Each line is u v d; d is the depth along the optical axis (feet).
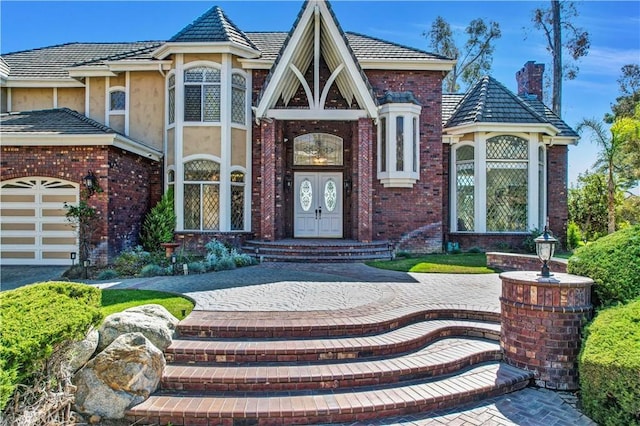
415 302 25.41
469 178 55.67
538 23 87.66
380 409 15.43
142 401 15.60
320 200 55.26
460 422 15.20
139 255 40.22
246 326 19.93
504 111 54.70
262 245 46.42
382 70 52.85
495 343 21.24
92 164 41.83
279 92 46.75
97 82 54.54
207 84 49.90
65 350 14.47
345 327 20.30
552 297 18.42
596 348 15.70
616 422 14.35
